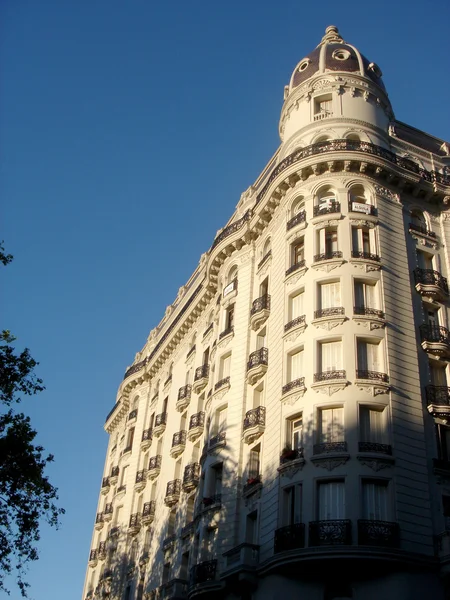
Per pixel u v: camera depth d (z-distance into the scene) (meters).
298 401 31.27
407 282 35.03
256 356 36.84
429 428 30.73
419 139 44.94
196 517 36.47
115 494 55.81
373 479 28.03
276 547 28.06
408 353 32.41
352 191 37.34
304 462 29.22
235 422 36.44
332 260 34.16
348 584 26.77
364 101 41.62
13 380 26.42
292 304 35.31
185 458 44.84
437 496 28.89
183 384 50.00
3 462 25.66
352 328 31.98
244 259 43.25
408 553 26.05
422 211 38.91
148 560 45.38
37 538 26.55
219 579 31.83
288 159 38.81
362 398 30.00
